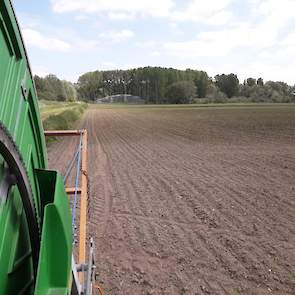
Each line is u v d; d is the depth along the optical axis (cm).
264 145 2320
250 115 6022
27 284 260
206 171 1533
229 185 1279
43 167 331
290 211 990
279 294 614
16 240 241
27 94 275
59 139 2922
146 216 982
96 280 656
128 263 720
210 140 2678
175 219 955
